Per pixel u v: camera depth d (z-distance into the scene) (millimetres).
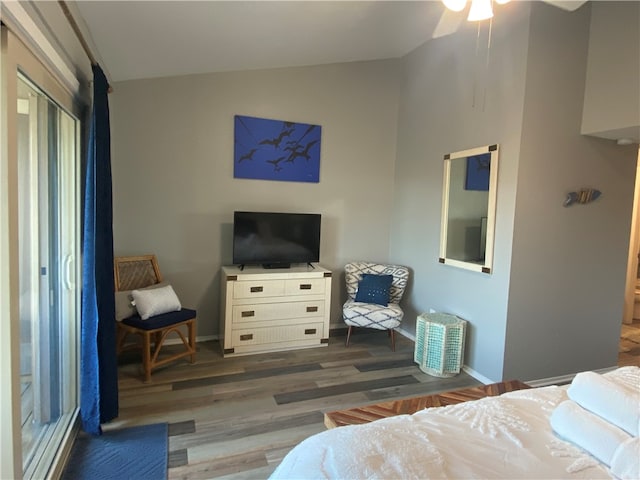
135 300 2867
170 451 2047
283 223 3727
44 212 2033
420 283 3893
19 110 1702
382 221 4387
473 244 3141
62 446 1935
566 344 3031
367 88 4191
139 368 3072
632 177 3139
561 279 2951
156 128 3439
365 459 1073
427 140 3789
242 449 2084
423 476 1021
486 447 1175
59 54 1779
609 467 1100
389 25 3266
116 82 3281
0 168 1298
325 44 3434
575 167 2896
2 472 1360
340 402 2639
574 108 2842
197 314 3713
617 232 3133
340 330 4238
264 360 3326
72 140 2164
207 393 2705
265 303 3449
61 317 2213
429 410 1445
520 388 2023
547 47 2715
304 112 3951
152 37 2623
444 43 3521
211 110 3604
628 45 2580
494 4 2840
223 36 2832
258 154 3797
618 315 3219
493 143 2949
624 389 1252
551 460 1128
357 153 4219
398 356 3516
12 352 1355
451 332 3072
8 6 1203
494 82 2943
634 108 2543
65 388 2244
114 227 3371
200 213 3645
